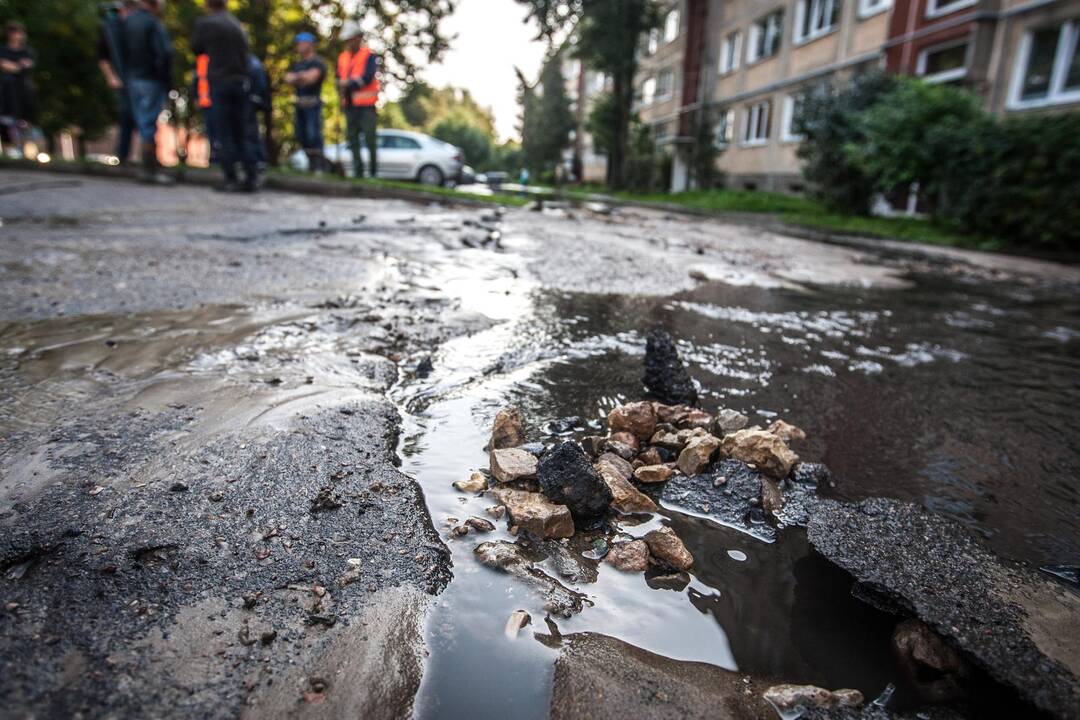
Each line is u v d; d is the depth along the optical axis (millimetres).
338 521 1438
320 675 1020
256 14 16109
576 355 2805
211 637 1078
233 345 2652
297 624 1124
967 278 6887
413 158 16719
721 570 1398
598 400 2289
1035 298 5727
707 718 991
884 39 16469
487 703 994
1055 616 1252
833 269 6508
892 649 1187
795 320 3908
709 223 11148
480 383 2410
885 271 6836
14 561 1244
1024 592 1327
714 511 1632
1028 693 1051
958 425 2336
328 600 1189
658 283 4680
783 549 1494
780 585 1356
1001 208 9906
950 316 4508
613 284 4500
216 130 9156
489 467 1750
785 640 1192
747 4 23703
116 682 971
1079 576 1410
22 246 4695
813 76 19547
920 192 11938
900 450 2088
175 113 23922
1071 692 1053
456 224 7094
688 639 1180
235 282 3834
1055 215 9273
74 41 20188
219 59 8742
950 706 1061
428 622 1158
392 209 8406
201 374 2311
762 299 4496
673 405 2293
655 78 36531
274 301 3428
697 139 24500
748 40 23766
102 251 4660
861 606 1304
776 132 21969
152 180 9914
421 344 2826
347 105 11180
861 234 10695
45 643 1036
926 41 14492
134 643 1053
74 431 1806
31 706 915
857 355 3217
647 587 1322
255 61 11477
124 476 1570
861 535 1508
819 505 1664
